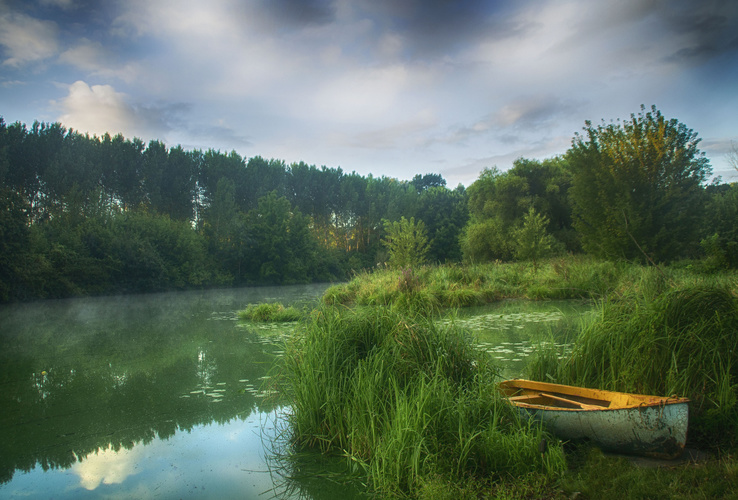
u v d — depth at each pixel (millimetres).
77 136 33000
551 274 16891
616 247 16297
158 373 7211
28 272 22469
